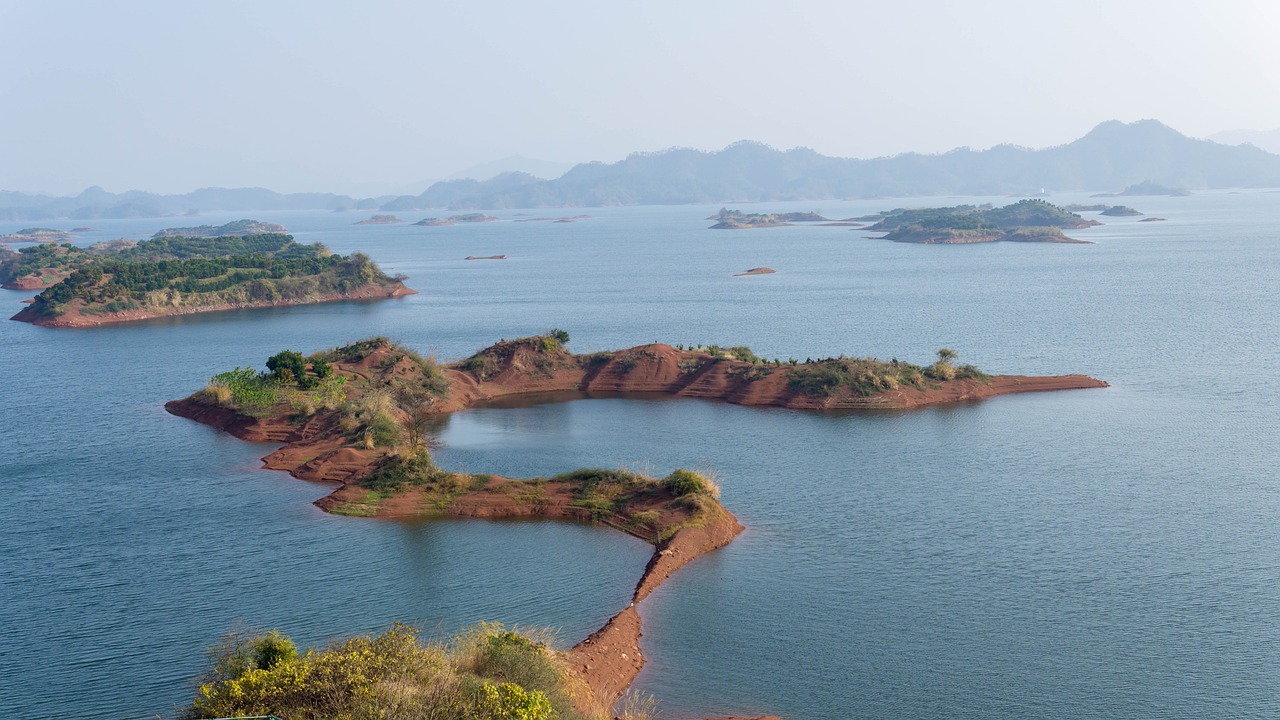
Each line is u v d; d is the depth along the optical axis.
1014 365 128.25
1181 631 46.41
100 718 40.03
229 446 87.19
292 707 31.38
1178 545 58.00
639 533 61.09
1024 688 41.38
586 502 65.69
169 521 65.44
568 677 40.25
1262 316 171.25
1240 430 87.50
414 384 101.06
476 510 65.69
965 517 63.78
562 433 90.62
